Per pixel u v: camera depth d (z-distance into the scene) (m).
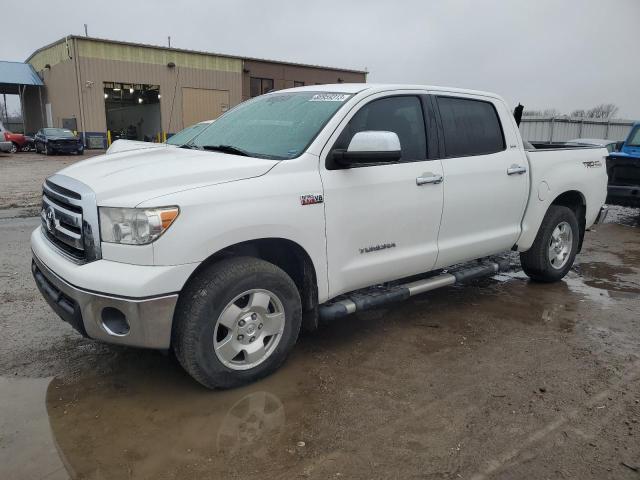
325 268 3.64
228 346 3.26
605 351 4.07
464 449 2.82
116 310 3.00
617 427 3.04
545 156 5.32
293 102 4.20
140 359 3.80
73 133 29.94
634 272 6.45
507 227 5.02
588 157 5.89
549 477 2.62
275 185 3.35
